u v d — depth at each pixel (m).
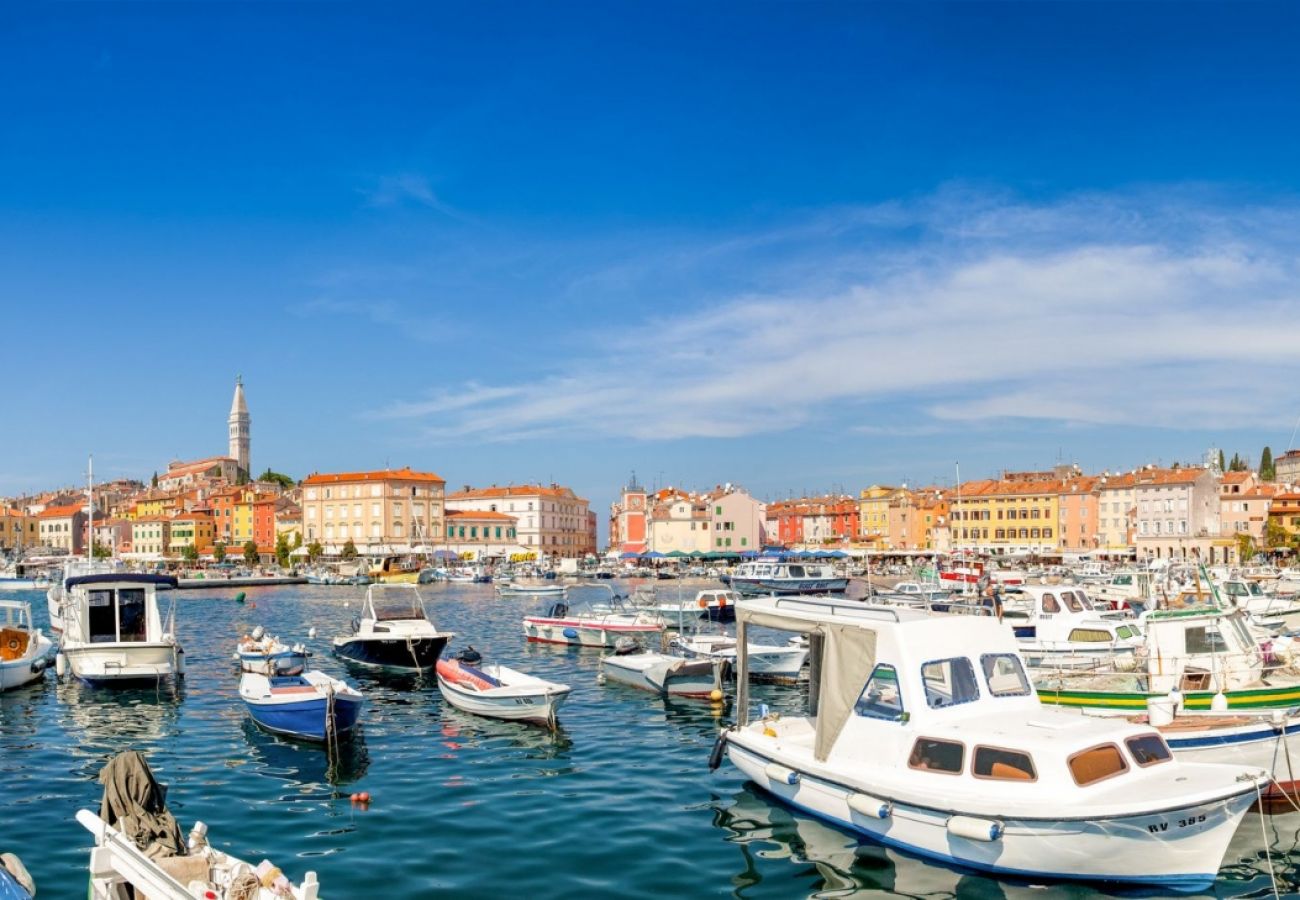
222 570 140.75
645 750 25.56
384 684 36.81
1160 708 20.33
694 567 137.25
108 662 34.28
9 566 146.38
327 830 18.89
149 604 37.00
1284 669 24.27
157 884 12.81
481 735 27.36
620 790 21.64
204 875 13.54
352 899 15.53
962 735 16.84
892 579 105.56
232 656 45.88
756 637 46.47
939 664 18.08
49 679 37.44
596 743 26.41
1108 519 148.38
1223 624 23.61
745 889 16.05
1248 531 139.62
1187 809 14.99
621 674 36.31
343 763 24.14
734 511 161.38
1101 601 52.28
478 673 31.58
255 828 19.02
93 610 37.81
